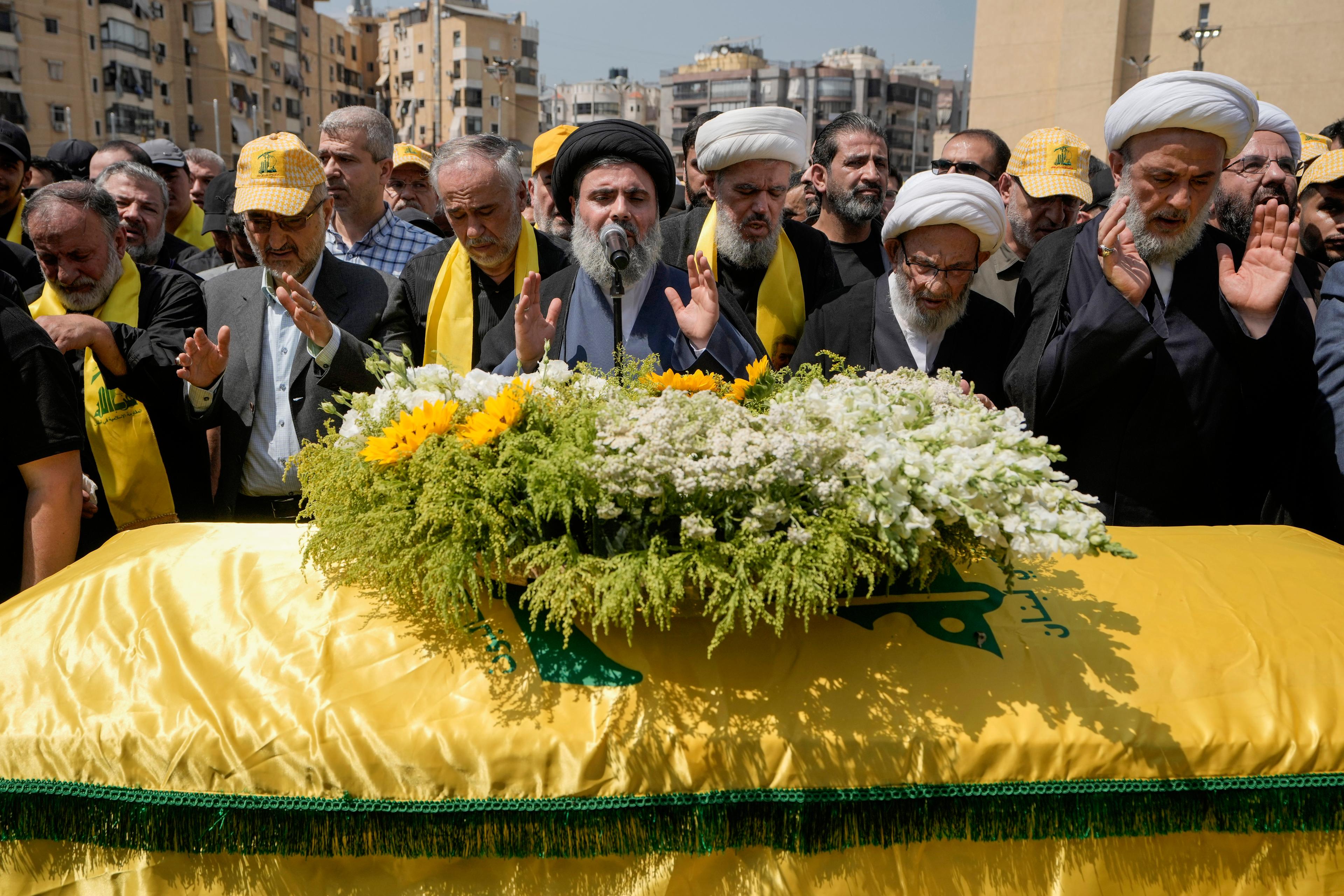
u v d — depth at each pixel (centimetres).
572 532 164
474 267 335
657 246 283
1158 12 2866
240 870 160
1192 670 170
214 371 275
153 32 4550
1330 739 163
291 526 205
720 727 158
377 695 163
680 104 7356
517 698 161
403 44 6262
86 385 304
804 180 520
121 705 164
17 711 164
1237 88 242
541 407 170
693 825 156
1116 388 256
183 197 541
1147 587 190
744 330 291
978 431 167
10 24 3681
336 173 420
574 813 155
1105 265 247
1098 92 2898
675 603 164
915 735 158
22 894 162
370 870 160
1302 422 267
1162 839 163
